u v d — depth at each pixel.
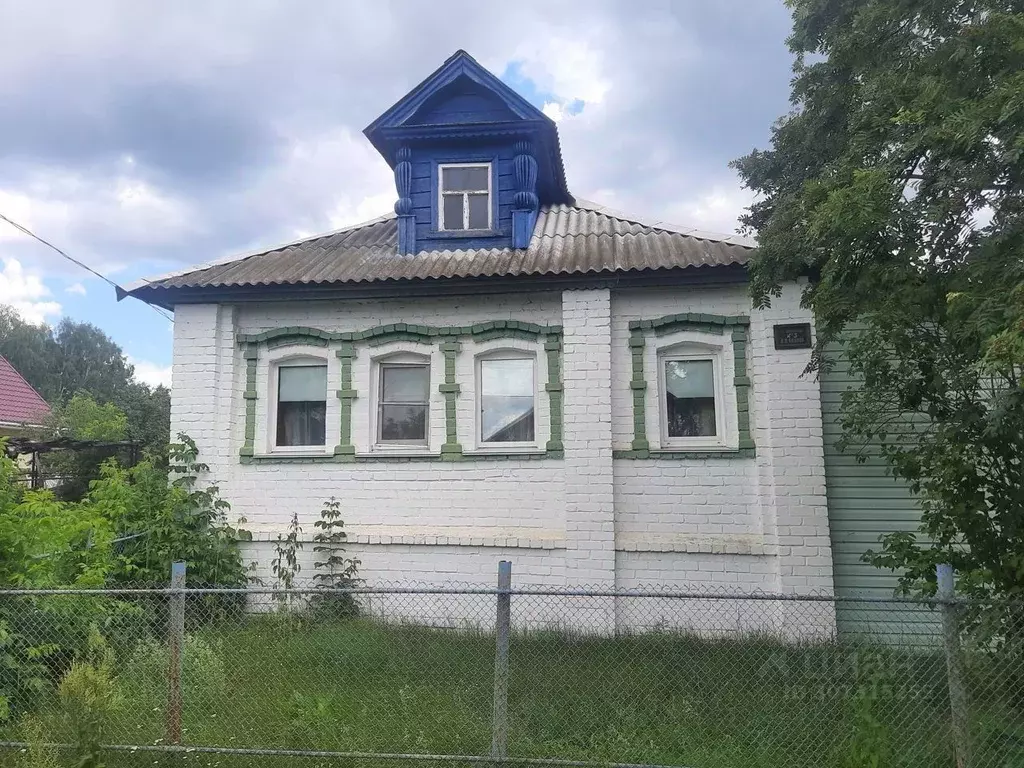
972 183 4.79
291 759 4.74
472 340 8.98
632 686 5.86
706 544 8.16
